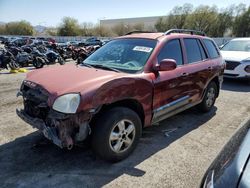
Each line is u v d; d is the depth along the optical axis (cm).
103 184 294
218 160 194
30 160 341
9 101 614
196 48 489
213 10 5200
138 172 319
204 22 5159
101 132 309
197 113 545
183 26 5403
